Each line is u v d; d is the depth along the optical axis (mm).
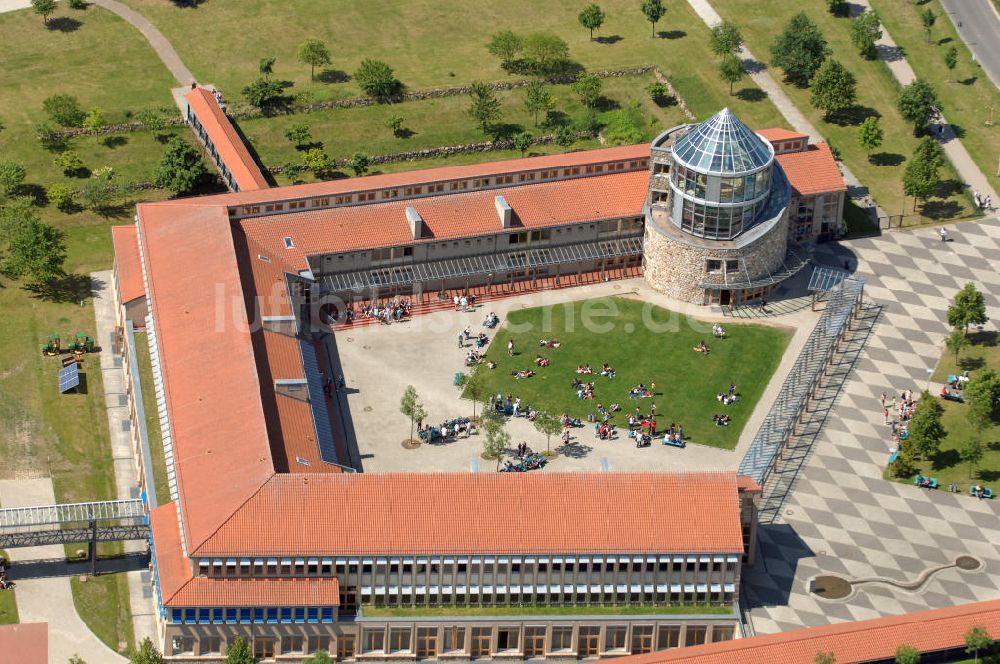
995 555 168750
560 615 157375
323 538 154375
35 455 183375
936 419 179125
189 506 158250
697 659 147625
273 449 164625
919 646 150000
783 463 182000
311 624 154750
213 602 152000
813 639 150000
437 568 155500
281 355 182875
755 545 166125
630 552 155750
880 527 172375
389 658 157250
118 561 168625
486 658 158500
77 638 159125
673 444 184625
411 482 158500
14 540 163250
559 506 157875
